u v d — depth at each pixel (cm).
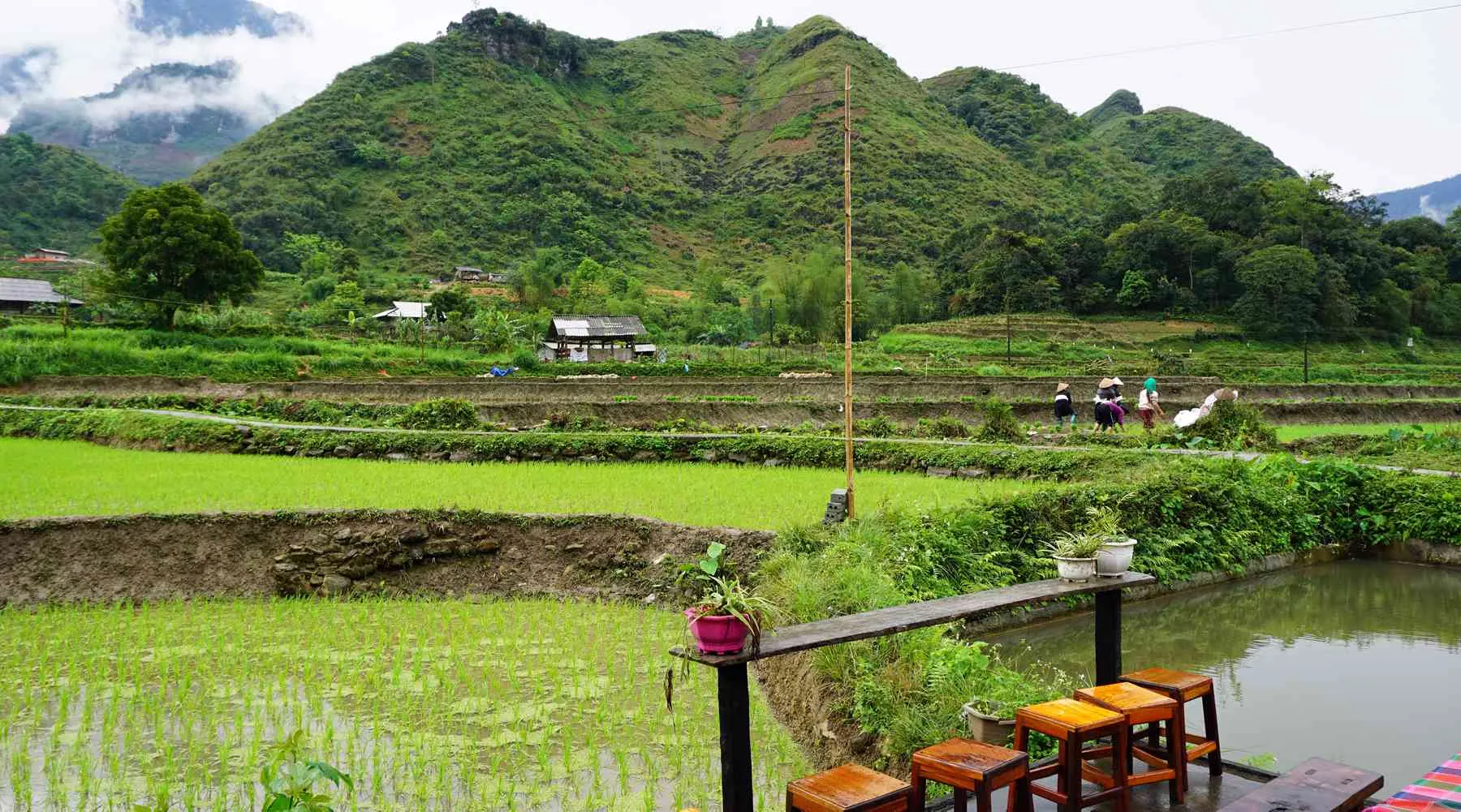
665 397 3941
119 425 2706
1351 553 1609
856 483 1794
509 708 878
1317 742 816
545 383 4019
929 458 2008
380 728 829
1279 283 7338
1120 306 8212
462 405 2791
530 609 1250
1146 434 2230
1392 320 7969
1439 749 802
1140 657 1073
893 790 488
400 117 14838
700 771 753
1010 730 681
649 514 1460
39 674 976
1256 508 1545
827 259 8838
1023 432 2472
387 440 2303
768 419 3262
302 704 887
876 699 768
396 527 1391
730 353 6912
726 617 504
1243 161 16588
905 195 13138
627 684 948
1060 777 543
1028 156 16250
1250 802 503
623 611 1241
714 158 16788
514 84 16800
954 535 1233
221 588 1324
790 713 890
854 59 17550
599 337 6806
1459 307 8562
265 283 9200
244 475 1891
